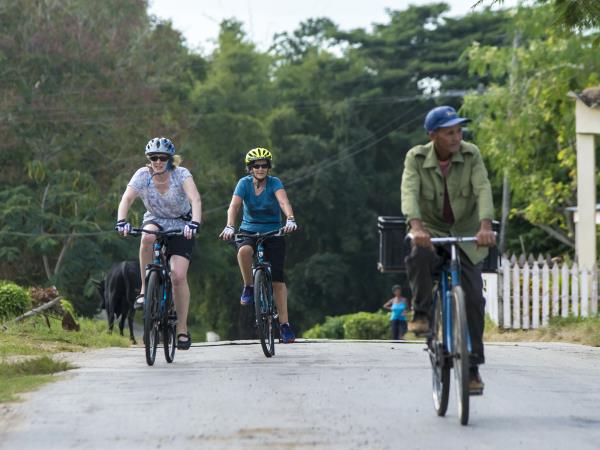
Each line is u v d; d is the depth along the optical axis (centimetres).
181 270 2117
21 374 1933
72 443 1216
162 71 9169
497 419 1370
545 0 2417
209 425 1305
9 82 7531
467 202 1387
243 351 2488
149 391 1622
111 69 8044
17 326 3139
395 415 1384
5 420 1374
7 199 7475
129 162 7988
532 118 6450
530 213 6400
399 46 12775
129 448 1182
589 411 1459
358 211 11494
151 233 2070
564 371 2020
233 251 10181
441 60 12438
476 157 1377
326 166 11419
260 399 1515
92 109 7862
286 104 12156
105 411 1427
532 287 3888
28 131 7556
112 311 3928
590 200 4238
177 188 2084
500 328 3909
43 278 7812
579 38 6128
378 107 12312
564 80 6016
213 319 10806
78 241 7388
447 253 1381
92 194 7488
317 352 2438
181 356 2344
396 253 1399
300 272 11238
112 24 8412
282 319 2362
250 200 2272
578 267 3947
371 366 2009
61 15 7906
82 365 2098
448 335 1347
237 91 10706
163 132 8381
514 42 7212
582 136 4244
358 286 11512
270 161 2258
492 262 1405
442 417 1375
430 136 1366
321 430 1269
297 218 11444
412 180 1361
